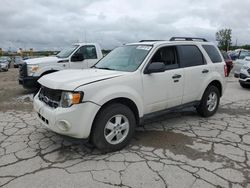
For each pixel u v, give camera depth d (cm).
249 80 1002
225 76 633
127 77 424
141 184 321
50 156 397
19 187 315
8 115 626
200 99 573
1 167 362
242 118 600
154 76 461
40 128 522
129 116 422
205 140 461
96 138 392
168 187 315
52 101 394
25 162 377
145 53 476
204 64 577
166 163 374
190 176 339
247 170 355
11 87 1145
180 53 526
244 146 436
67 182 325
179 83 509
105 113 392
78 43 1022
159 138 471
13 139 464
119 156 397
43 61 921
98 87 385
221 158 390
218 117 606
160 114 491
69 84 380
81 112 370
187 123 558
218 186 317
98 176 339
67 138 387
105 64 512
